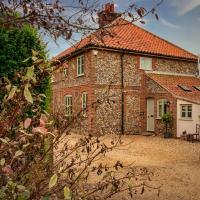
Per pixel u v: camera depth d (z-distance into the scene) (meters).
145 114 25.58
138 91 25.41
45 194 2.62
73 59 26.44
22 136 2.38
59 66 2.68
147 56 25.97
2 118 2.45
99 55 23.69
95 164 10.84
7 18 2.87
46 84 7.32
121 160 12.63
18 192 2.26
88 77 23.77
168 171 10.97
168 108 23.52
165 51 26.95
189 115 22.30
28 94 2.06
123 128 24.56
